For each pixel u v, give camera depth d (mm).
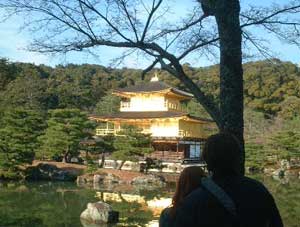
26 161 47344
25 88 84688
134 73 106250
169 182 52844
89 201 34500
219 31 6273
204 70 67375
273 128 89438
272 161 76250
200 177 4438
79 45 7008
